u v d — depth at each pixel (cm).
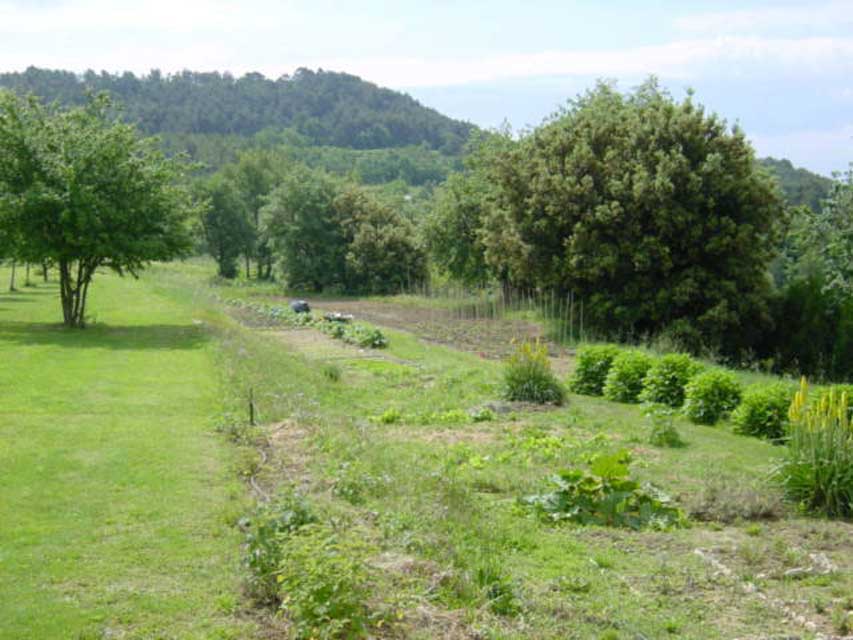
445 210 4606
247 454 1077
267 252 7538
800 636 605
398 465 1017
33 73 16200
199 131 16250
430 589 643
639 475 1058
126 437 1188
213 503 889
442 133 18738
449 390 1722
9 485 948
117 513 854
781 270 3659
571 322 2812
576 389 1770
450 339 2789
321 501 874
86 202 2369
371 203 5659
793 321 2794
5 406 1391
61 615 615
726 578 718
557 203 2872
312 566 567
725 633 610
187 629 596
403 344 2648
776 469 987
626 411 1550
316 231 5578
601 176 2881
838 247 2517
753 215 2717
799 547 814
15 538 779
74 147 2447
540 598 651
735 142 2764
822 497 934
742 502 918
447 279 5169
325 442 1131
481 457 1134
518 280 3469
